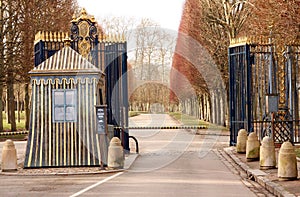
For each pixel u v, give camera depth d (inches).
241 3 1609.3
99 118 768.3
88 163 784.3
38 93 799.1
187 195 536.1
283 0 878.4
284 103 1050.1
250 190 574.2
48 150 786.2
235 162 866.1
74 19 1000.2
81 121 793.6
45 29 1669.5
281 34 989.2
